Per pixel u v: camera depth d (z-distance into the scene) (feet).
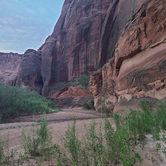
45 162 8.81
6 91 69.41
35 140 11.18
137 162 7.25
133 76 36.24
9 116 49.62
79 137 13.96
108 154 7.74
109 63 62.18
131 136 11.46
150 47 32.55
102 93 69.10
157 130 11.09
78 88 156.04
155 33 31.12
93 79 83.15
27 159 8.68
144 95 30.83
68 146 8.14
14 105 58.59
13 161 8.62
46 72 209.15
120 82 46.39
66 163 8.41
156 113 15.37
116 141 7.88
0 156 9.13
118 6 130.52
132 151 9.06
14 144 14.80
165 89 24.89
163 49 28.17
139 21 35.96
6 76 316.40
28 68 225.15
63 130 20.97
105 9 161.89
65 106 155.02
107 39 136.26
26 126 30.37
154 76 27.94
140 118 12.37
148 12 32.42
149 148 9.46
